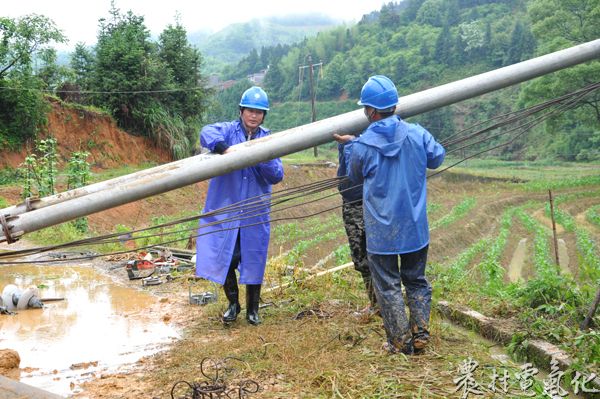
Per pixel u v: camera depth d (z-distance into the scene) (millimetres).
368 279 6152
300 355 5062
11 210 4695
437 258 24047
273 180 6133
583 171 63156
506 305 6387
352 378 4477
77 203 4613
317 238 23516
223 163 4754
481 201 43688
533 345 5086
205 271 6047
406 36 129250
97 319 6980
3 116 30406
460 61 112625
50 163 22016
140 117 38469
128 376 4973
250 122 5969
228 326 6328
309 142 4922
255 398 4238
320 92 121312
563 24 47562
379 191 4824
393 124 4789
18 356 5402
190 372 4910
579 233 28047
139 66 38406
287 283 7926
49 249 4855
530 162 72312
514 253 25359
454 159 67375
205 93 43219
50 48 30688
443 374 4539
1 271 10711
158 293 8359
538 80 44281
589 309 5680
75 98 37469
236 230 6059
